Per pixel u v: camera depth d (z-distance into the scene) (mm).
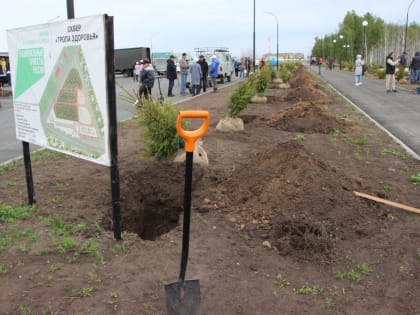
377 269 3916
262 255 4133
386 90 23453
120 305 3346
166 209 5777
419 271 3875
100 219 5156
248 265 3945
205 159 7043
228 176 6371
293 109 12242
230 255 4129
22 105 5285
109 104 3893
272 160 5891
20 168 7477
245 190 5539
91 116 4133
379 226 4754
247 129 10820
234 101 10430
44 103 4824
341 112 14656
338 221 4707
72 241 4309
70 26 4121
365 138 9789
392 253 4199
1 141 10961
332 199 5008
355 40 77625
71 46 4172
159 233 5562
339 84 31344
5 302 3418
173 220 5648
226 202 5430
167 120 6715
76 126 4379
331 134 10289
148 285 3609
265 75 17281
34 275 3793
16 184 6457
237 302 3389
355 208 5008
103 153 4113
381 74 37312
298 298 3453
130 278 3717
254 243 4387
